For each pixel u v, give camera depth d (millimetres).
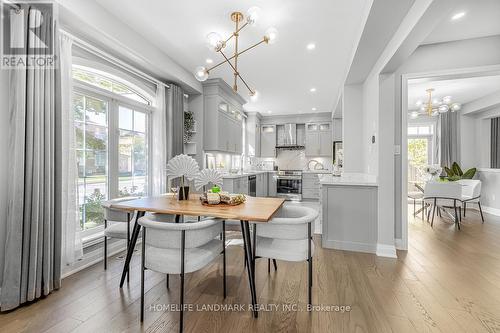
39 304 1756
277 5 2195
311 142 7012
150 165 3521
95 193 2697
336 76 4012
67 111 2133
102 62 2629
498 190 4953
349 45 2928
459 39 2611
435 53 2707
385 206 2762
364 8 2166
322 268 2398
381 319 1596
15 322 1554
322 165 7273
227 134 4852
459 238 3379
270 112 6902
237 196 2109
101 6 2250
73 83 2359
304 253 1695
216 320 1581
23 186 1722
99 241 2621
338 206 2938
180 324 1442
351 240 2900
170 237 1477
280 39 2801
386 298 1855
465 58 2611
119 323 1550
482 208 5371
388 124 2766
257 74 3955
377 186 2797
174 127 3699
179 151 3809
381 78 2781
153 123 3512
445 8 1607
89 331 1474
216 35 2016
